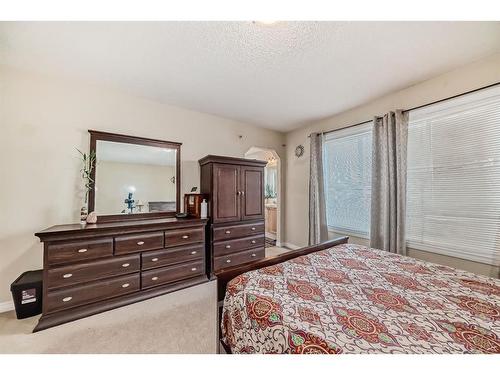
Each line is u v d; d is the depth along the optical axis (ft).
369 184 9.86
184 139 10.55
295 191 14.12
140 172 9.28
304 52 6.20
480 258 6.57
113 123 8.68
